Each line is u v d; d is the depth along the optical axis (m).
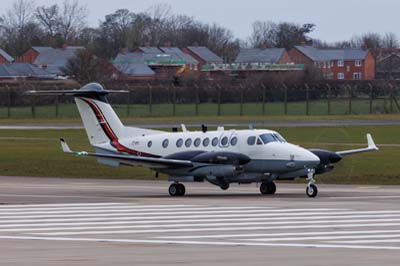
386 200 122.75
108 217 102.25
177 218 100.88
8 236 86.12
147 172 174.88
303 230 89.75
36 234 87.62
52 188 147.00
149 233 88.12
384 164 177.25
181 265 68.00
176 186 134.38
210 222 97.00
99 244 80.31
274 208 111.12
